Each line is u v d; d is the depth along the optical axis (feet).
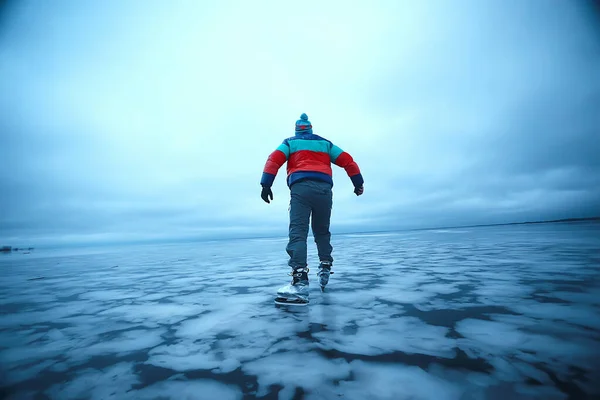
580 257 9.53
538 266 8.19
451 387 2.28
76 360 3.20
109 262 18.44
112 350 3.48
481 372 2.51
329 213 6.51
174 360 3.09
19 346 3.69
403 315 4.32
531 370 2.51
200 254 22.84
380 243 25.54
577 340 3.15
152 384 2.57
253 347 3.34
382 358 2.87
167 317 4.87
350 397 2.20
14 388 2.59
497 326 3.67
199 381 2.58
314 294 6.15
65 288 8.33
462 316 4.14
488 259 10.33
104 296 6.98
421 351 3.01
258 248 28.73
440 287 6.15
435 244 19.99
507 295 5.24
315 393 2.28
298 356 3.00
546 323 3.71
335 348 3.17
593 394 2.10
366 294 5.86
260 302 5.70
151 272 11.71
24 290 8.12
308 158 6.38
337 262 11.88
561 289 5.49
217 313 4.97
